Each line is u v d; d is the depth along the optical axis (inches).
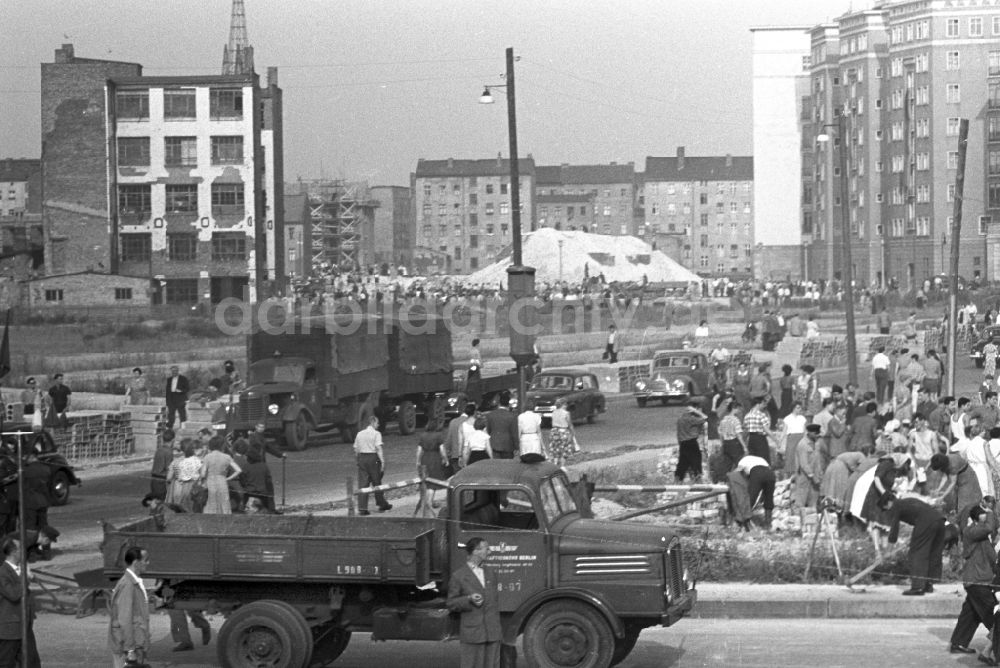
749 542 965.2
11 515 1002.1
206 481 995.9
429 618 679.7
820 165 6732.3
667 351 2365.9
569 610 668.1
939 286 4852.4
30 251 5088.6
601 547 674.8
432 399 1985.7
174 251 4869.6
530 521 683.4
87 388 2482.8
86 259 4837.6
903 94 6200.8
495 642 637.3
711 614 853.8
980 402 1902.1
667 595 669.3
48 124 4835.1
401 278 5944.9
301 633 672.4
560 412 1392.7
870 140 6417.3
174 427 1796.3
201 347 3486.7
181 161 4869.6
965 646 726.5
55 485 1312.7
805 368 1755.7
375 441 1189.1
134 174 4869.6
